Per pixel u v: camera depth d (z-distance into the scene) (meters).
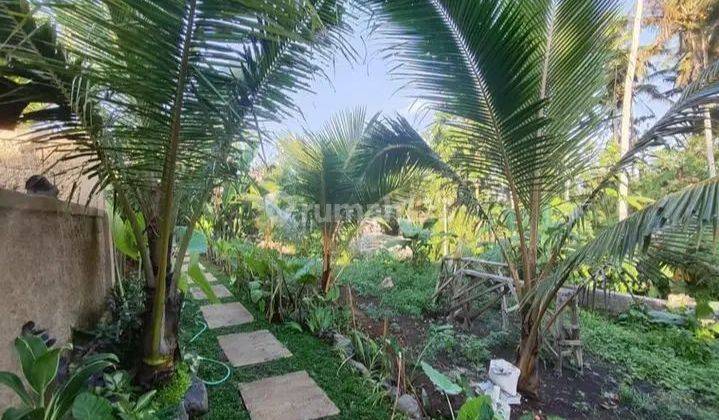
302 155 4.25
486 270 4.54
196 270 2.90
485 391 2.37
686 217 1.48
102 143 1.55
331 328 3.53
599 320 4.50
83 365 1.36
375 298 5.06
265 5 0.95
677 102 2.00
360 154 3.21
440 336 3.50
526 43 2.06
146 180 1.83
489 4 1.92
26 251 1.53
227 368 2.73
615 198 2.79
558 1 2.33
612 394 2.81
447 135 2.73
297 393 2.40
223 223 6.63
